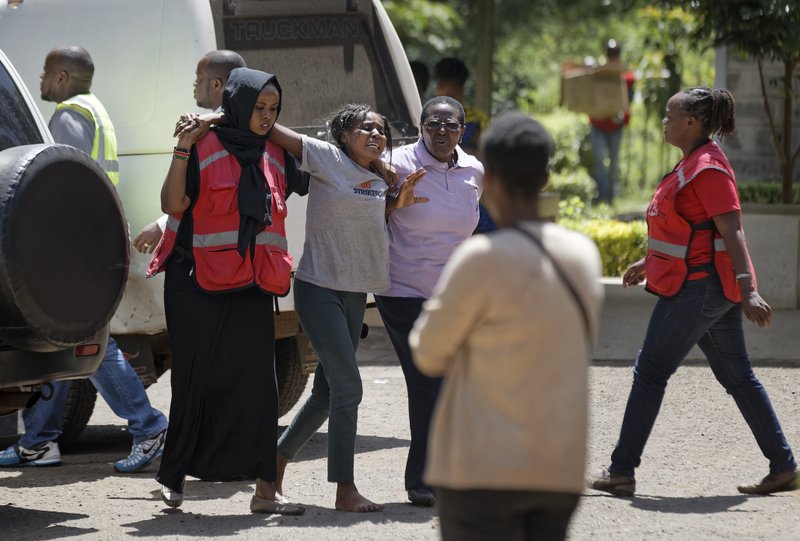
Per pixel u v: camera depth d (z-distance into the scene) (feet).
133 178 65.57
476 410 30.83
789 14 94.38
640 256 110.93
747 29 97.30
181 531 50.60
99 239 51.06
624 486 56.39
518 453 30.37
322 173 53.26
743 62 114.52
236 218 51.03
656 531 50.01
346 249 53.62
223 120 51.72
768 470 61.41
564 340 30.81
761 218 101.35
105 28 67.67
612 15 261.03
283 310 65.98
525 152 31.86
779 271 101.40
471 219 55.52
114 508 55.21
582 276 31.32
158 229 58.49
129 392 62.54
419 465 54.49
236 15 68.59
